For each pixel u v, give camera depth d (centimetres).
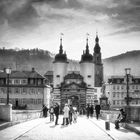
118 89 10362
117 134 1956
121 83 10375
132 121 2516
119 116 2438
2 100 8788
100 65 14412
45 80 9581
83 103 10388
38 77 8888
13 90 8806
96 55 14638
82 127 2627
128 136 1842
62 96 10438
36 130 2289
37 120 3722
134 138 1739
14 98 8781
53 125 2853
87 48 11262
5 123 2378
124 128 2441
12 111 2695
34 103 8781
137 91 10312
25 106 8550
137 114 2583
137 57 10094
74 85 10406
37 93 8794
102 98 7031
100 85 14212
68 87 10425
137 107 2583
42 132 2128
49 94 9506
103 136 1895
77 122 3409
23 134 1978
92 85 11075
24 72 9056
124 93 10344
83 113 7250
